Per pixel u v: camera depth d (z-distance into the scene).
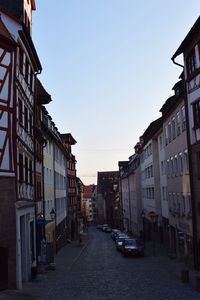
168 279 22.17
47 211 36.53
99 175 146.38
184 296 16.81
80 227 74.25
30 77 26.12
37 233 28.05
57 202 45.44
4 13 20.58
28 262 22.83
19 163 21.73
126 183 85.00
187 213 28.88
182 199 31.02
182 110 29.30
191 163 25.95
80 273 25.47
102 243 58.72
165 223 42.62
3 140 18.48
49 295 17.48
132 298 16.52
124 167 91.62
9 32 20.20
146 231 58.28
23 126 22.72
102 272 25.83
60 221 48.25
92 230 112.44
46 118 36.88
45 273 25.42
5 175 18.48
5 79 18.84
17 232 19.25
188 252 29.09
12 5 24.36
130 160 79.81
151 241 53.84
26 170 24.05
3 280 18.00
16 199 19.55
